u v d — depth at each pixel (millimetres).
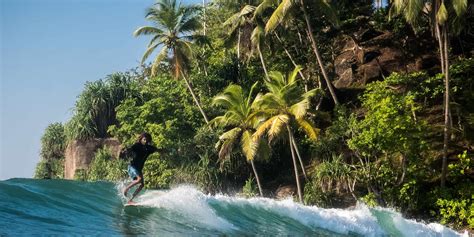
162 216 14578
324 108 37844
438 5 27625
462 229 26469
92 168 40688
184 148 35750
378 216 19719
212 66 41906
